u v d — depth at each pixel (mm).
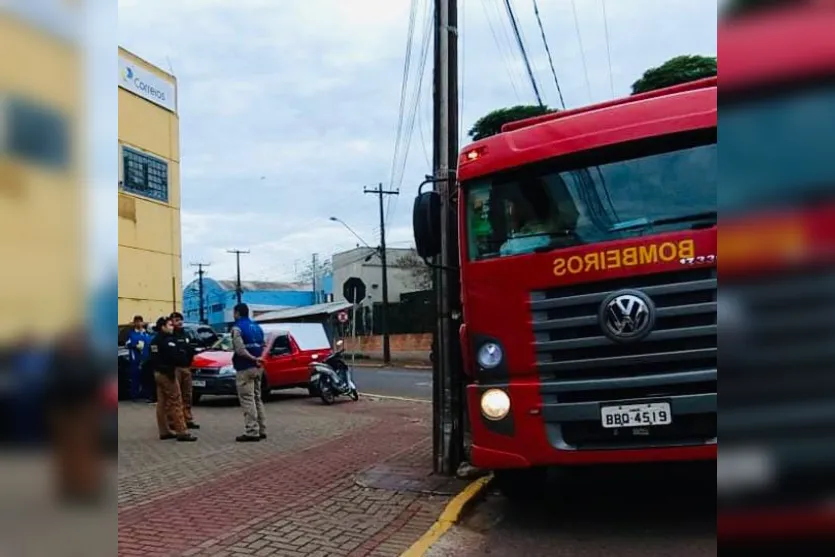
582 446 4922
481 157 5430
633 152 5113
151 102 25578
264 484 6801
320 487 6633
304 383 17078
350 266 65188
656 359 4762
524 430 5008
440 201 6738
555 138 5266
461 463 7285
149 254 25172
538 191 5254
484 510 6020
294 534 5141
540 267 5059
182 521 5480
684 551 4715
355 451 8664
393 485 6648
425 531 5262
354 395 17016
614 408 4809
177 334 10109
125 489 6633
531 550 4883
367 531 5238
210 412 14305
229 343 17594
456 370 7188
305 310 25688
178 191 27016
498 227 5301
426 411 14312
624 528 5336
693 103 5051
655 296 4781
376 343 48812
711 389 4695
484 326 5238
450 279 7254
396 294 64438
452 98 7547
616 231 4961
